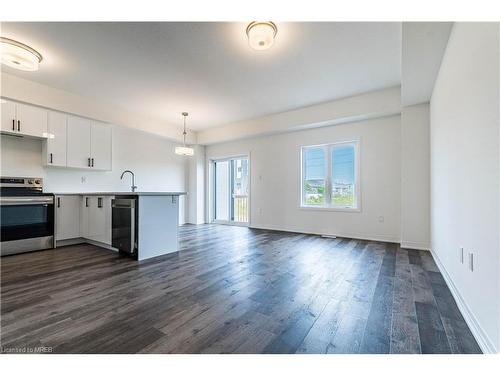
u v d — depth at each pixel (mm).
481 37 1396
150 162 5684
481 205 1410
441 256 2586
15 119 3363
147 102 4277
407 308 1773
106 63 2949
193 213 6492
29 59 2604
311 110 4488
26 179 3727
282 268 2684
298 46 2598
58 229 3703
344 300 1906
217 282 2279
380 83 3557
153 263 2871
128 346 1336
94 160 4270
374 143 4215
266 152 5574
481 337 1360
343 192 4641
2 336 1423
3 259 3047
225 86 3625
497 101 1190
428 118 3449
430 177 3373
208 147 6660
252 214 5805
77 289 2105
